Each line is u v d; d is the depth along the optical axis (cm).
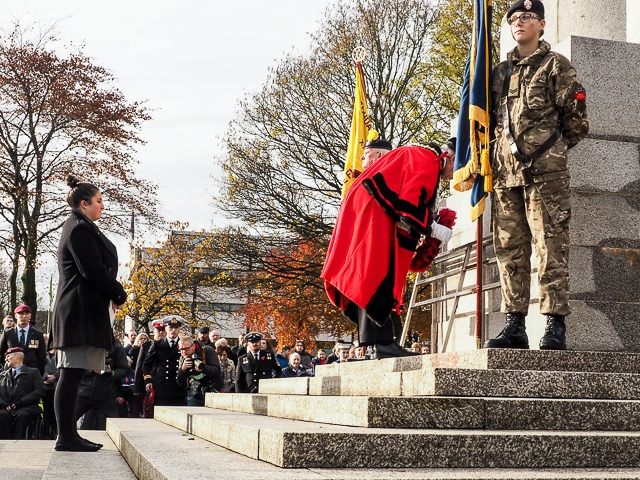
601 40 682
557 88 578
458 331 860
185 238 3666
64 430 638
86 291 620
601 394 478
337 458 358
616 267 653
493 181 604
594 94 672
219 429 501
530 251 595
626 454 385
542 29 602
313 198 2514
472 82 614
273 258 2653
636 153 671
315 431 365
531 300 679
